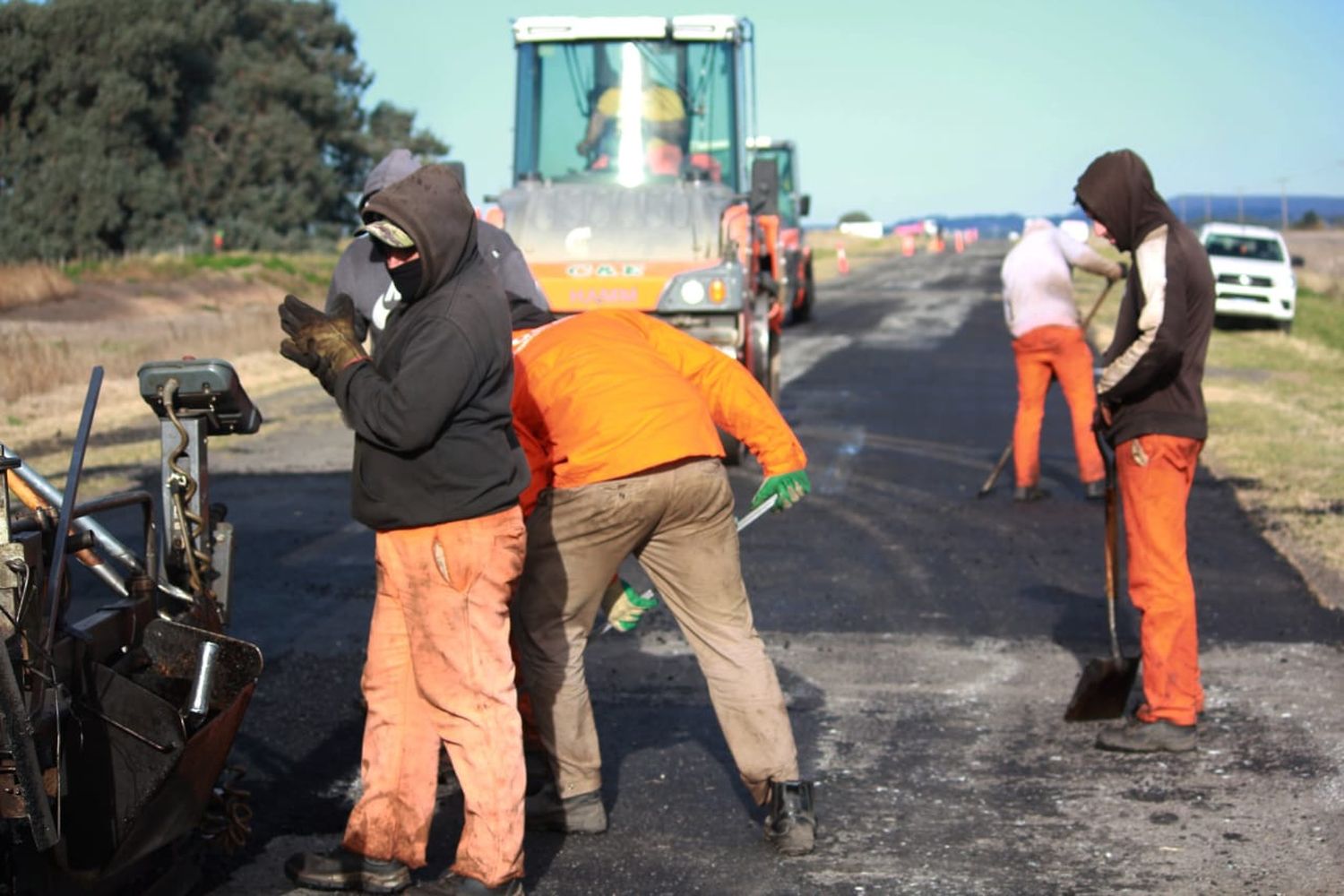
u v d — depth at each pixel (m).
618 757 5.05
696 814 4.53
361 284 5.13
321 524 8.96
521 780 3.73
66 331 23.72
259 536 8.61
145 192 53.06
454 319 3.54
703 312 10.70
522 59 11.99
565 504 4.12
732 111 12.02
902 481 10.54
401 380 3.50
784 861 4.16
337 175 62.91
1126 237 5.12
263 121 58.50
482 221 5.15
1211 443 11.92
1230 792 4.65
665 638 6.53
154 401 3.73
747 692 4.23
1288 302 25.17
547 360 4.20
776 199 12.15
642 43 11.97
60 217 51.12
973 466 11.22
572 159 12.03
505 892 3.72
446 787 4.77
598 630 4.54
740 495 9.96
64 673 3.26
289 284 36.78
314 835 4.33
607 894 3.95
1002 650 6.32
